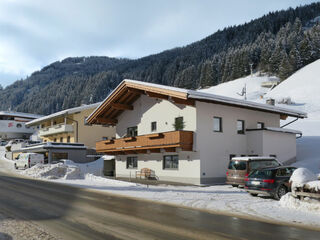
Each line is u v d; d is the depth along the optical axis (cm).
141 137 2539
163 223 876
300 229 820
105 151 3069
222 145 2336
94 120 3075
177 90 2119
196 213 1051
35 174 2845
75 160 4172
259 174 1505
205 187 1988
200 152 2189
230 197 1493
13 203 1236
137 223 872
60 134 5150
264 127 2592
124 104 2908
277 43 13962
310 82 8506
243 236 736
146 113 2752
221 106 2377
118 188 1909
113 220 912
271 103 3381
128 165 3028
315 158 2600
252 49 15338
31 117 8300
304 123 4334
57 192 1634
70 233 753
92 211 1066
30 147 4550
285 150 2589
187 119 2289
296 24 16512
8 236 727
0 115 7944
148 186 2050
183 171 2311
